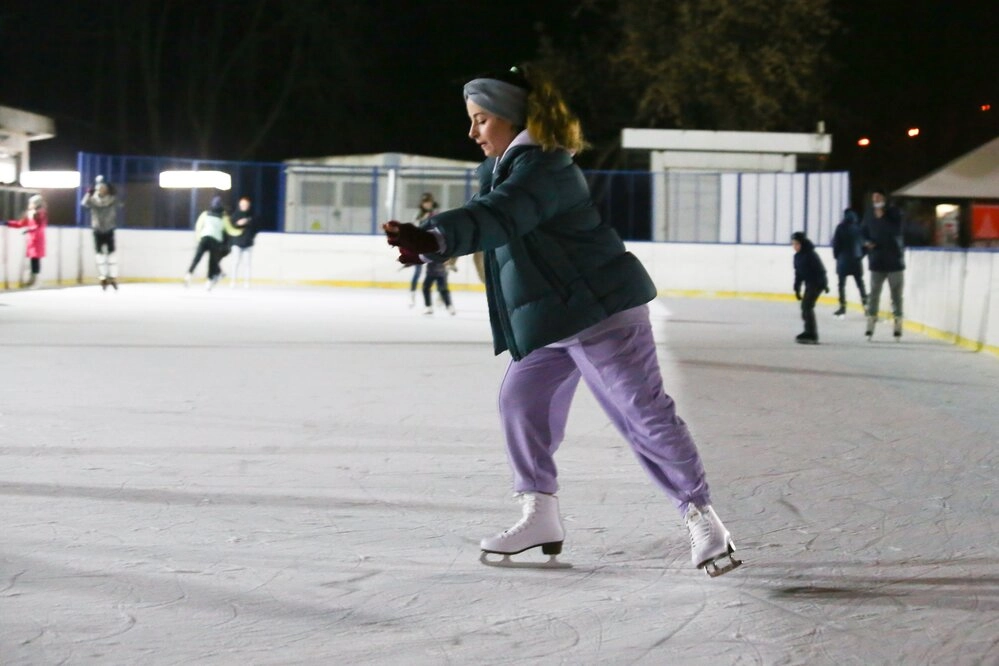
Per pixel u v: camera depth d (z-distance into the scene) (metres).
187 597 5.06
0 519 6.33
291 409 10.37
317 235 31.69
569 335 4.98
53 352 14.46
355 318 20.88
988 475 8.08
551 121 4.90
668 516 6.68
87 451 8.27
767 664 4.38
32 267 26.73
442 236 4.53
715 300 29.38
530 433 5.46
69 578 5.30
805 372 14.10
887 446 9.18
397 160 32.69
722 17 38.41
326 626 4.72
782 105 39.84
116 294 25.95
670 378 13.28
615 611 4.97
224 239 28.39
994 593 5.28
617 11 41.72
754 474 8.01
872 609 5.04
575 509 6.84
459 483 7.48
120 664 4.25
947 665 4.39
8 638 4.50
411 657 4.39
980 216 28.30
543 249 4.96
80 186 30.80
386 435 9.17
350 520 6.48
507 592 5.21
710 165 32.69
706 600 5.13
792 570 5.62
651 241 31.28
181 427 9.32
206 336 16.91
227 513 6.57
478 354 15.23
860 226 22.89
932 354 16.53
